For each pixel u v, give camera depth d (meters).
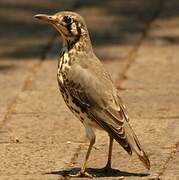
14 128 14.57
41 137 14.08
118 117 11.70
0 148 13.59
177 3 22.73
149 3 22.81
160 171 12.41
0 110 15.58
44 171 12.54
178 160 12.90
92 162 12.84
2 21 21.41
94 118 11.91
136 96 16.16
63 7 22.42
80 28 12.42
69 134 14.17
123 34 20.33
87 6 22.52
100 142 13.70
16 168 12.69
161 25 20.89
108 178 12.13
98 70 12.23
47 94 16.42
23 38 20.17
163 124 14.57
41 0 23.06
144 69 17.81
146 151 13.28
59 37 20.17
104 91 11.97
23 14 21.88
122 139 11.52
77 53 12.40
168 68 17.86
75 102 12.16
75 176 12.23
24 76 17.62
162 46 19.45
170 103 15.69
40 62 18.52
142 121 14.73
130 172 12.36
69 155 13.21
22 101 16.06
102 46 19.48
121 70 17.80
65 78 12.26
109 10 22.17
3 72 17.92
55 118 15.02
